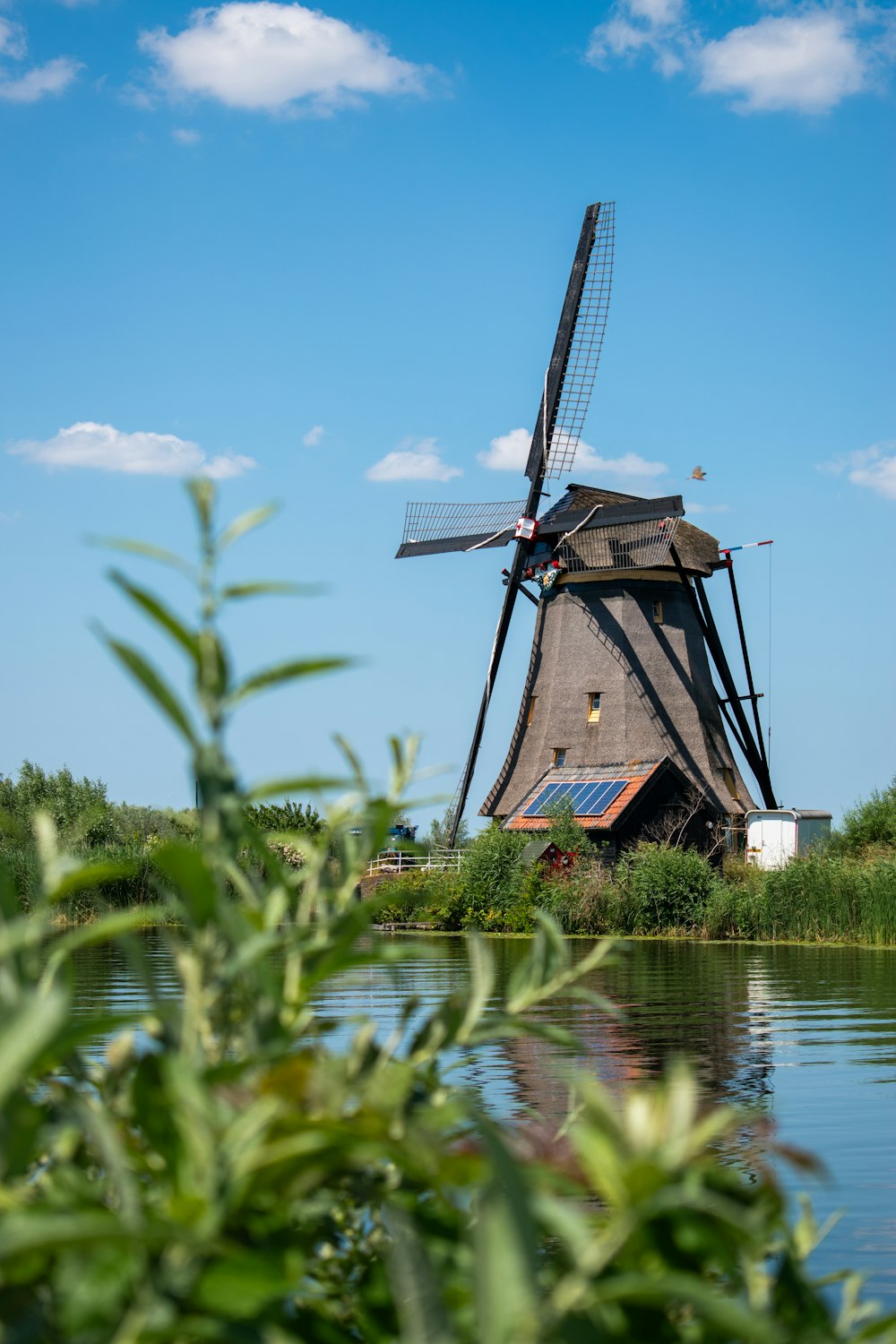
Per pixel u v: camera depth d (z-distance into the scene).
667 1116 1.81
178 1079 1.80
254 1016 2.22
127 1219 1.64
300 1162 1.82
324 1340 1.93
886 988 28.55
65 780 45.53
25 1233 1.50
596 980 30.89
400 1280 1.64
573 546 63.38
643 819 59.62
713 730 65.69
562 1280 1.78
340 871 2.47
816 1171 2.05
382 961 2.33
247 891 2.43
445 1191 2.20
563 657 65.69
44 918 2.13
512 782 66.25
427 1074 2.56
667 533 62.28
